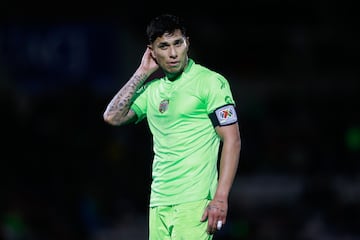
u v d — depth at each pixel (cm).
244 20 8712
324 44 8825
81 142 6831
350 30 8838
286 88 8688
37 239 5197
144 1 7725
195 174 2366
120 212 6191
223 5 8569
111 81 7312
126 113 2517
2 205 5250
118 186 6481
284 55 8744
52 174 6353
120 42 7350
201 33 8519
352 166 7350
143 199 6481
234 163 2302
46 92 7275
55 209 5659
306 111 8444
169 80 2403
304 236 5816
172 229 2378
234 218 5788
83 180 6375
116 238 5878
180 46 2348
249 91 8619
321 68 8731
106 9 7631
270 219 5800
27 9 7400
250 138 7588
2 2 7344
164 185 2389
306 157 7375
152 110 2419
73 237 5481
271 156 7419
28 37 7275
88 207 5906
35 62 7281
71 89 7212
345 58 8788
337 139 7931
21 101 7225
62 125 6962
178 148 2370
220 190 2281
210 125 2370
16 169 6228
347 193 7062
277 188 7012
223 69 8575
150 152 6925
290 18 8819
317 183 6444
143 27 7519
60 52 7288
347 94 8725
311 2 8806
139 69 2500
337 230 6144
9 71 7275
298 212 6088
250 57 8650
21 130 6731
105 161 6744
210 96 2339
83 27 7294
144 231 6044
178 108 2366
